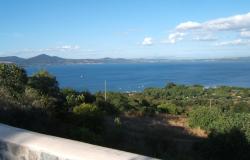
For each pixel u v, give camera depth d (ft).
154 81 481.87
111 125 65.05
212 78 552.41
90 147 12.87
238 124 74.33
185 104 217.97
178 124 110.42
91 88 353.92
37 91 50.52
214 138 61.21
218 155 59.93
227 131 65.00
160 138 55.88
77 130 41.96
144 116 124.98
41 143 13.76
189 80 509.35
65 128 42.14
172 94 287.89
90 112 57.98
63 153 12.46
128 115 119.96
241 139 61.57
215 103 224.12
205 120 98.84
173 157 45.03
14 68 59.26
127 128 71.46
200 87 316.40
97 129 54.90
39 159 13.41
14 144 14.40
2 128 16.25
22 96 40.65
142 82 464.24
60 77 524.11
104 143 42.63
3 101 32.53
